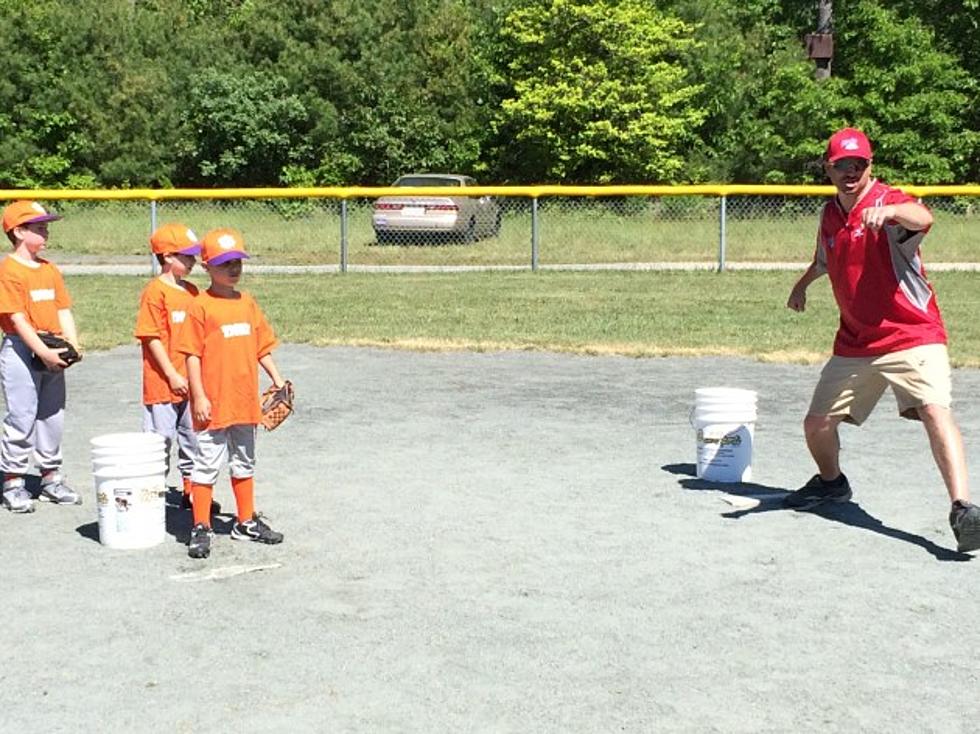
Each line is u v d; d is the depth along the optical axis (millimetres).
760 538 6496
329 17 39719
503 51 37531
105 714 4332
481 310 17016
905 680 4609
